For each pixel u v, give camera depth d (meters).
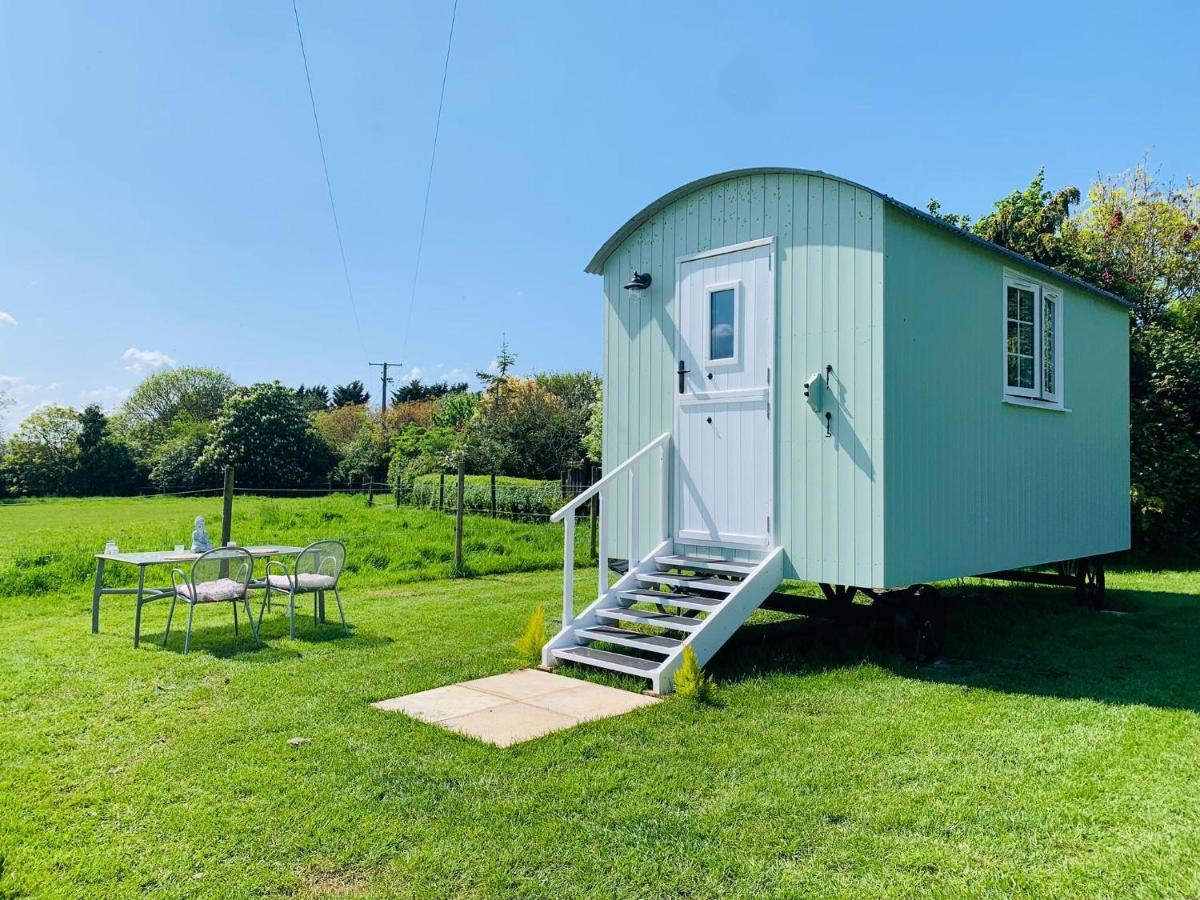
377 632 6.95
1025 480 7.22
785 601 6.65
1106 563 12.91
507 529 13.85
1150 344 12.81
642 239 7.11
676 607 6.43
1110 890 2.54
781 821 3.07
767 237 6.12
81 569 9.25
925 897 2.50
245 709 4.60
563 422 26.39
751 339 6.20
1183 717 4.48
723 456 6.35
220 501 26.67
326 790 3.38
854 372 5.54
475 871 2.68
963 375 6.34
